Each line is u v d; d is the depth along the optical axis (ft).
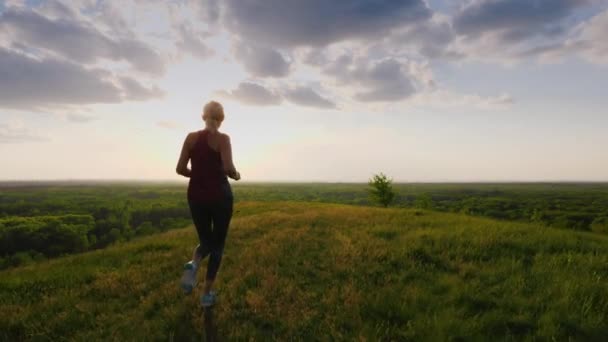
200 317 12.20
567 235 25.81
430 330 10.62
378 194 115.24
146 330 11.35
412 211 49.60
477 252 20.11
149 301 13.98
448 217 40.50
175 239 32.30
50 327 12.17
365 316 11.98
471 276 16.21
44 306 14.15
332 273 17.07
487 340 10.07
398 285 14.74
